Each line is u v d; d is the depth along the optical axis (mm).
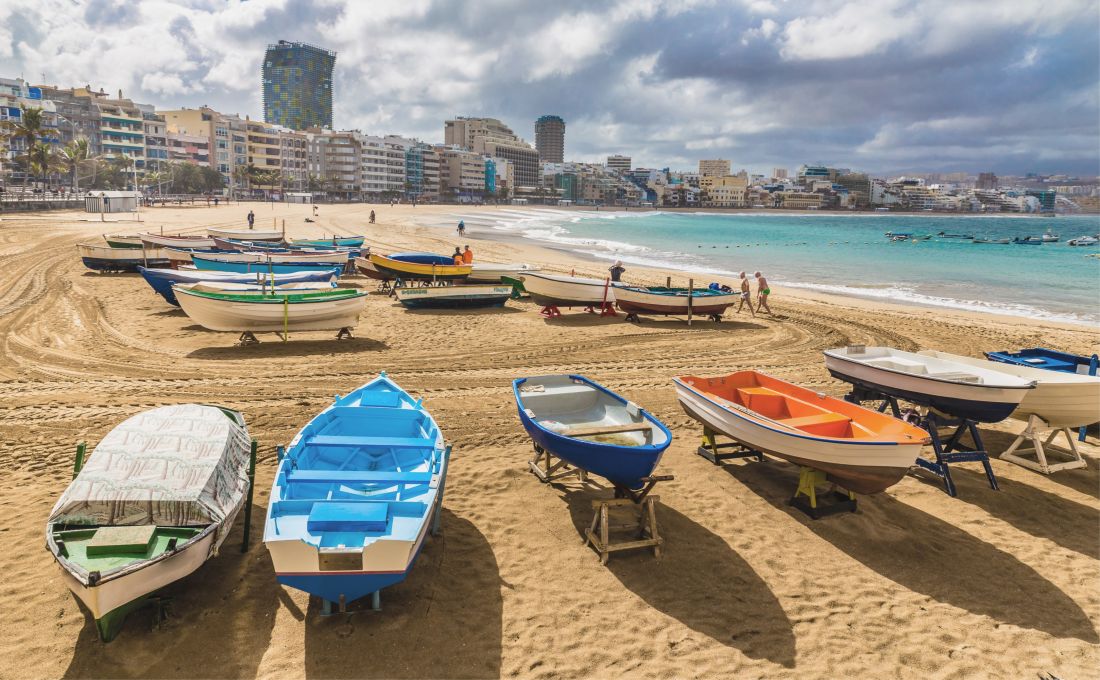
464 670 5789
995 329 21844
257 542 7582
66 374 13484
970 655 6242
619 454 7570
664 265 43938
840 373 11898
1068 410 10438
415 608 6598
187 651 5832
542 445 8977
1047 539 8445
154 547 5875
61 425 10750
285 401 12375
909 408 11023
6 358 14438
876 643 6371
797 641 6355
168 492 6391
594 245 60156
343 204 138875
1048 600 7156
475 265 28562
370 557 5934
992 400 9656
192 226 55469
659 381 14922
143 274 20188
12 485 8680
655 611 6727
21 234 41062
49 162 89750
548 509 8734
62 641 5871
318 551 5820
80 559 5672
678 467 10297
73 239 39750
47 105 105750
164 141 124812
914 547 8156
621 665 5934
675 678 5793
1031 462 10656
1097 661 6203
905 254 57156
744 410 9492
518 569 7359
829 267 44750
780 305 26406
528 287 22312
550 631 6352
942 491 9766
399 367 15164
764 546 8055
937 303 29109
